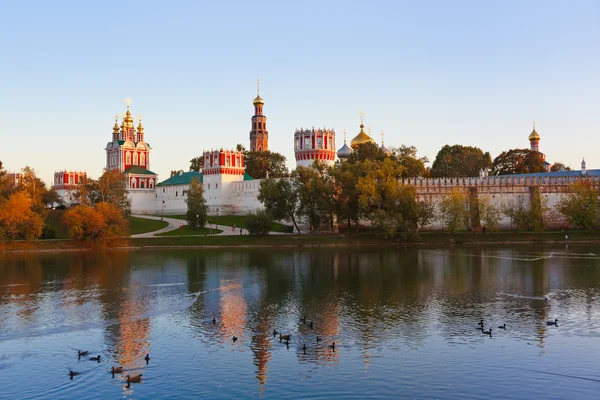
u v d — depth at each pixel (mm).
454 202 119125
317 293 59375
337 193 120938
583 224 121250
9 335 43688
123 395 31672
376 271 74938
